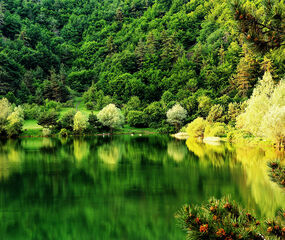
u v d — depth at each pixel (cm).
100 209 1888
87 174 2906
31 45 19438
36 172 3014
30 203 2005
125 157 4028
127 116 10475
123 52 17475
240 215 498
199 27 19350
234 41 14588
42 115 8144
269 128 4016
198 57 14725
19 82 13888
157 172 2972
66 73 17675
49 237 1505
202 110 9688
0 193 2258
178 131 9381
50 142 6156
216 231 424
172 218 1722
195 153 4319
